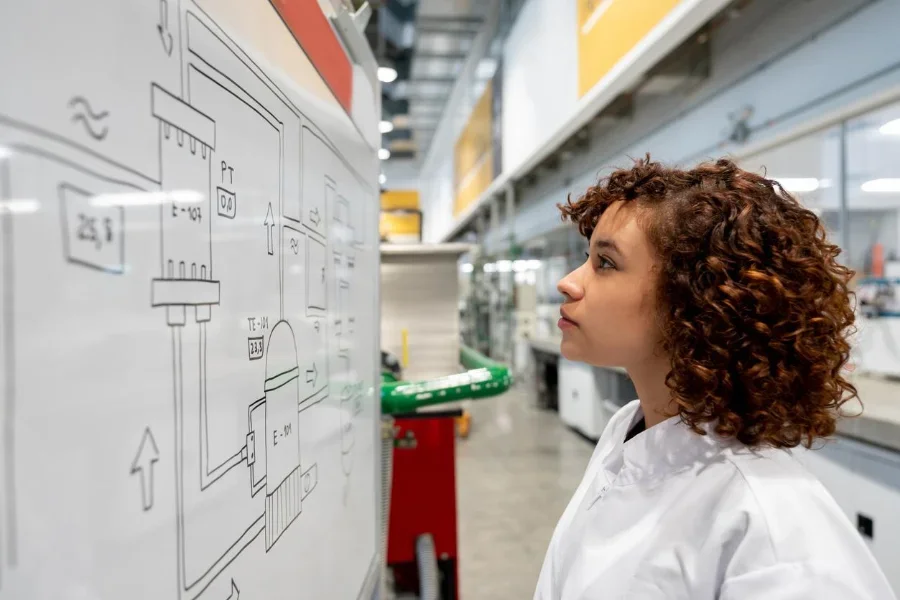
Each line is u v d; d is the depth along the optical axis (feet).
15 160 0.71
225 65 1.28
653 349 2.04
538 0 14.62
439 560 5.93
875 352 6.61
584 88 11.48
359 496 2.71
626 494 1.96
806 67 8.66
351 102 2.62
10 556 0.69
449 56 22.67
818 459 5.54
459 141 27.86
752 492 1.65
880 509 4.81
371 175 3.12
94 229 0.84
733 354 1.73
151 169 0.99
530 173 20.03
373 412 3.12
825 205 7.53
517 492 10.58
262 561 1.48
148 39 0.98
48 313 0.75
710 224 1.77
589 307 2.05
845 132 7.09
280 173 1.64
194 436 1.13
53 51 0.77
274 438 1.57
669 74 11.46
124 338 0.91
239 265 1.35
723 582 1.59
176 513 1.06
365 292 2.94
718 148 10.80
